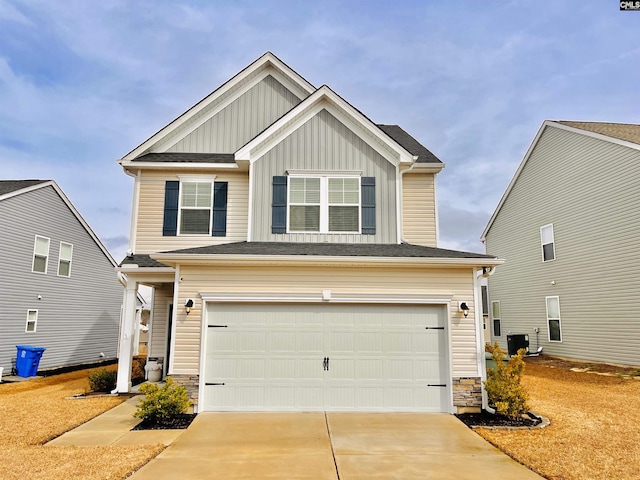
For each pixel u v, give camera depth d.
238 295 9.41
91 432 7.73
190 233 12.89
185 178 13.12
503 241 23.91
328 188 11.81
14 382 14.89
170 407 8.34
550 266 19.78
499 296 24.31
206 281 9.49
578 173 18.14
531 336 21.08
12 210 17.05
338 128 12.07
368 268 9.70
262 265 9.55
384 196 11.83
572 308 18.30
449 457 6.48
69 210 20.42
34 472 5.67
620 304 15.77
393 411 9.27
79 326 20.97
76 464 5.99
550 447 6.91
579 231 18.00
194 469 5.90
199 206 13.03
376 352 9.49
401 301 9.55
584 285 17.62
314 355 9.43
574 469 5.98
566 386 12.46
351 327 9.55
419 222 13.38
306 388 9.32
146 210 12.99
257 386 9.27
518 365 9.02
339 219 11.67
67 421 8.53
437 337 9.60
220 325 9.43
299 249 10.24
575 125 18.69
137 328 24.45
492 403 9.05
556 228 19.45
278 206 11.68
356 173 11.87
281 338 9.45
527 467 6.08
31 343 17.83
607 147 16.61
